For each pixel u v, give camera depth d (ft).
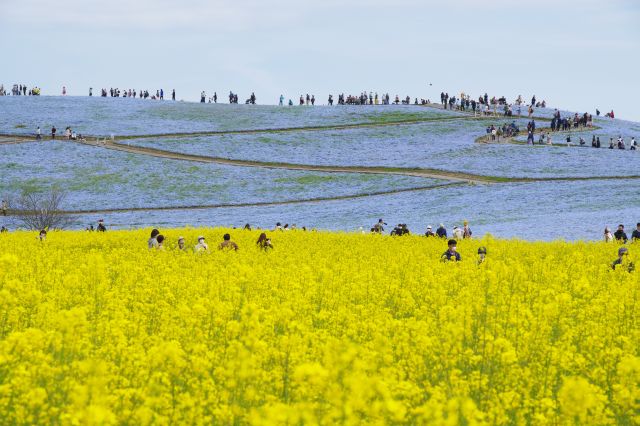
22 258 170.50
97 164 602.85
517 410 62.44
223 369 64.49
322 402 59.36
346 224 404.36
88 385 55.72
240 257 179.11
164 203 502.79
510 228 347.97
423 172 569.23
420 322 83.82
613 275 147.54
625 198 431.84
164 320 94.79
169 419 58.59
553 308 91.20
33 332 67.26
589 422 58.03
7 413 57.47
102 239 258.37
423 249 225.97
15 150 640.58
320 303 117.19
